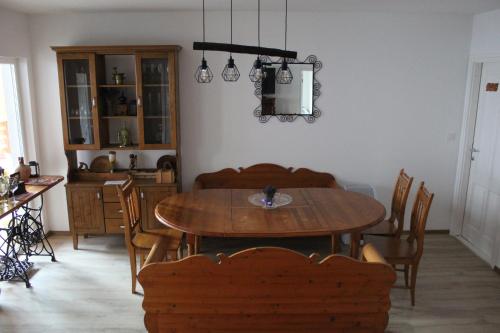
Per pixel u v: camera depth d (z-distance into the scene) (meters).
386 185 4.72
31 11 4.12
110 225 4.32
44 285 3.61
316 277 2.45
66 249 4.35
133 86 4.22
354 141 4.61
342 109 4.53
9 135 4.34
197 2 3.80
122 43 4.35
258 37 4.28
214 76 4.42
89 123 4.30
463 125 4.55
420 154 4.66
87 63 4.16
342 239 4.46
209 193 3.74
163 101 4.24
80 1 3.68
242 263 2.40
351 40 4.38
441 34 4.39
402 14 4.33
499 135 4.02
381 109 4.54
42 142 4.54
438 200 4.76
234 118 4.52
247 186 4.64
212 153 4.60
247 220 3.04
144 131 4.25
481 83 4.37
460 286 3.62
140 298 3.41
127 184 3.48
